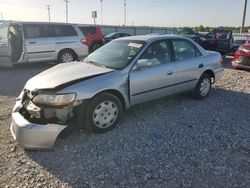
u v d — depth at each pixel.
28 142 3.52
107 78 4.07
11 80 8.12
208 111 5.19
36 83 3.90
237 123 4.62
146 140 3.92
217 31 16.06
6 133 4.20
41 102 3.63
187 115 4.95
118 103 4.19
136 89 4.46
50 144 3.55
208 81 5.94
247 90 6.84
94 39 15.63
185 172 3.14
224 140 3.95
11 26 9.55
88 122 3.91
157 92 4.84
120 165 3.29
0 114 5.03
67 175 3.11
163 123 4.55
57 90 3.63
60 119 3.66
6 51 9.52
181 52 5.33
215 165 3.29
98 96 3.93
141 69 4.50
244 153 3.59
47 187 2.91
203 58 5.71
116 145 3.77
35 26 9.80
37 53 9.84
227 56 16.06
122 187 2.89
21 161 3.40
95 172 3.15
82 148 3.69
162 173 3.12
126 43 4.99
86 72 4.16
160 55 4.90
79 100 3.73
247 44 9.87
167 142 3.87
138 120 4.66
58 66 4.73
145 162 3.35
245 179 3.02
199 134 4.14
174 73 5.05
